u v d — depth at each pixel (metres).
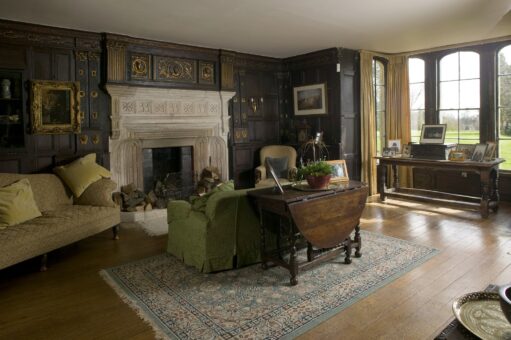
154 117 5.45
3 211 3.40
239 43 5.58
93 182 4.43
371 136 6.40
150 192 5.58
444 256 3.55
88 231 3.85
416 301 2.67
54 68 4.64
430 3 3.89
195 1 3.72
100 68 4.99
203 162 6.11
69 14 4.08
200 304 2.68
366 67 6.25
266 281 3.06
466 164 5.02
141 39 5.19
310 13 4.16
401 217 5.05
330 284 2.98
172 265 3.48
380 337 2.23
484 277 3.05
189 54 5.72
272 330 2.32
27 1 3.66
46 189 4.18
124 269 3.40
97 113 5.00
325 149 6.35
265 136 6.81
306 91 6.57
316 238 3.08
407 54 6.42
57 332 2.37
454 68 6.24
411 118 6.75
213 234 3.21
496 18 4.45
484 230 4.39
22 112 4.45
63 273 3.35
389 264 3.36
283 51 6.20
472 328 1.27
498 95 5.86
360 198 3.45
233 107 6.37
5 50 4.30
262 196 3.10
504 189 5.86
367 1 3.80
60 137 4.73
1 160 4.32
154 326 2.40
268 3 3.81
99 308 2.68
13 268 3.49
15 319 2.54
